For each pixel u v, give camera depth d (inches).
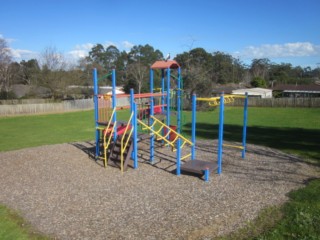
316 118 840.3
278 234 176.2
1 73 1627.7
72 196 251.6
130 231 188.4
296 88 1998.0
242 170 318.0
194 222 198.1
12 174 319.6
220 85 2365.9
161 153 395.9
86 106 1365.7
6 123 865.5
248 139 510.0
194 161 320.2
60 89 1545.3
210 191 255.1
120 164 330.0
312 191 249.4
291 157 372.5
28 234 186.5
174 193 252.2
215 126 703.1
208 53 2662.4
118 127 384.5
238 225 191.6
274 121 791.7
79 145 465.4
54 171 327.0
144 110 432.1
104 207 226.8
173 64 428.5
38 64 1652.3
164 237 179.9
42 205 233.5
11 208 228.7
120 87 2193.7
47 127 752.3
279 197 238.1
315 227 183.3
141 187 269.3
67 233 187.3
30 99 1423.5
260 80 2377.0
